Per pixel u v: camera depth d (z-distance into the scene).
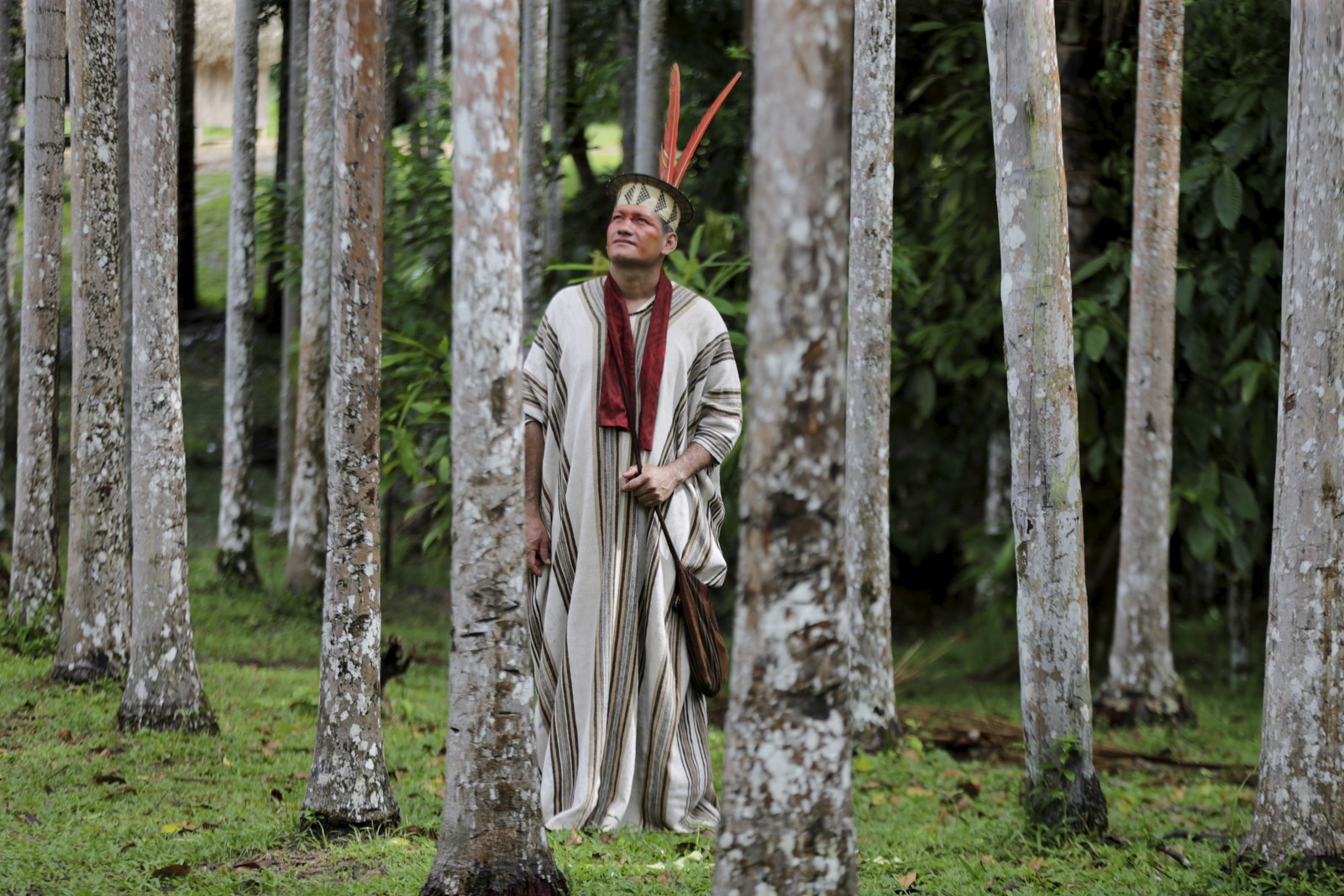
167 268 5.57
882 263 6.54
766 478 2.40
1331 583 3.98
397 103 13.59
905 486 12.43
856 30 6.43
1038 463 4.52
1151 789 6.27
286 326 13.15
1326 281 3.95
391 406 10.28
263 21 12.72
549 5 11.41
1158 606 8.24
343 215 4.05
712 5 10.46
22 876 3.65
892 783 6.07
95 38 6.34
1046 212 4.41
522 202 8.56
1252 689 9.96
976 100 9.23
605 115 12.18
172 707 5.66
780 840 2.42
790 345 2.37
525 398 4.78
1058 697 4.59
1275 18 8.52
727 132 10.45
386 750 5.89
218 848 4.01
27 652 6.88
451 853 3.35
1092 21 9.04
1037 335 4.46
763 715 2.43
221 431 16.44
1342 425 3.97
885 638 6.83
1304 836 3.99
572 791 4.61
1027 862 4.34
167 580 5.67
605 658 4.59
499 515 3.32
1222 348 9.29
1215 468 9.04
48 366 7.11
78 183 6.31
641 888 3.68
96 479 6.42
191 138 17.42
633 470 4.59
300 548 10.73
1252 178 8.70
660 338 4.71
